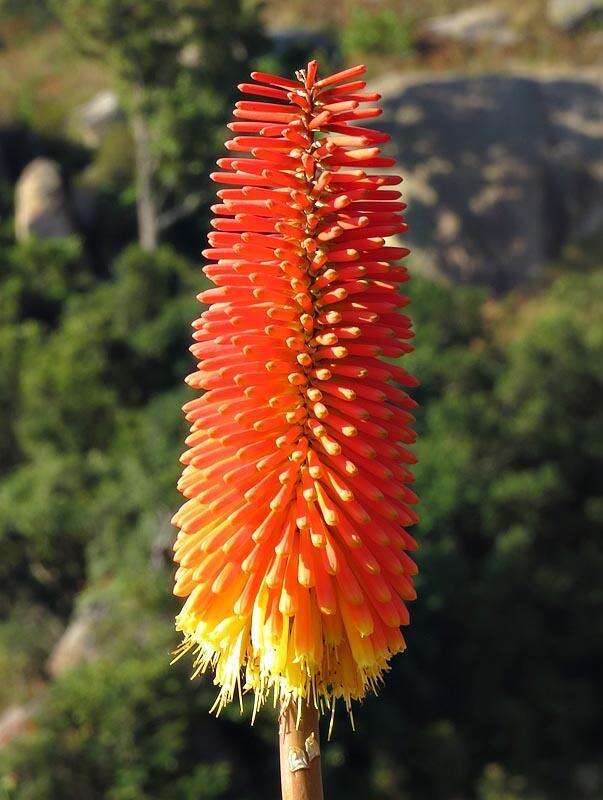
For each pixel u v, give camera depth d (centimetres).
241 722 2052
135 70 3406
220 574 405
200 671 429
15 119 4256
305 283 401
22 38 4941
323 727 2166
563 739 2388
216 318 416
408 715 2330
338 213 400
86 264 3538
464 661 2383
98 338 2722
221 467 414
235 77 3422
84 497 2392
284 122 410
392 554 409
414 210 3659
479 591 2362
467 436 2578
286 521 409
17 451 2756
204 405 423
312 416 411
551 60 4431
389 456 414
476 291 3306
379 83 3959
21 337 2855
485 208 3684
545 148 3847
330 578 398
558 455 2619
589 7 4559
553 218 3778
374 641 398
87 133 4216
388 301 410
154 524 2205
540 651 2420
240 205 401
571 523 2573
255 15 3544
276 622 393
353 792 2177
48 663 2191
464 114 3844
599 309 3319
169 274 2956
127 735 1848
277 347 404
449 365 2803
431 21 4803
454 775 2216
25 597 2406
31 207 3656
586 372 2786
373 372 408
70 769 1844
